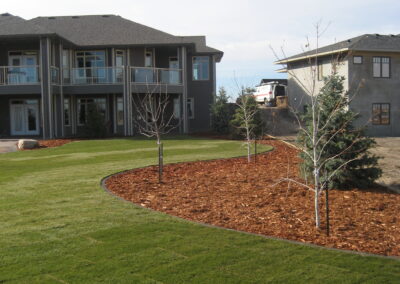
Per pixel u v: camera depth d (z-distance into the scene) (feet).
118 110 97.25
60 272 15.70
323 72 100.48
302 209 25.11
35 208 25.12
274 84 147.33
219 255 17.22
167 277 15.23
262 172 37.96
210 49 107.34
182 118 96.37
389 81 98.94
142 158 49.14
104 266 16.20
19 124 93.25
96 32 100.37
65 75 92.99
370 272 15.56
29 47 91.71
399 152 58.95
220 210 24.85
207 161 45.60
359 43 95.96
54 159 50.70
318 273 15.48
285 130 93.20
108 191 29.89
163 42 94.99
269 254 17.34
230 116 91.04
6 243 18.84
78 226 21.34
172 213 24.21
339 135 30.01
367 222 22.48
